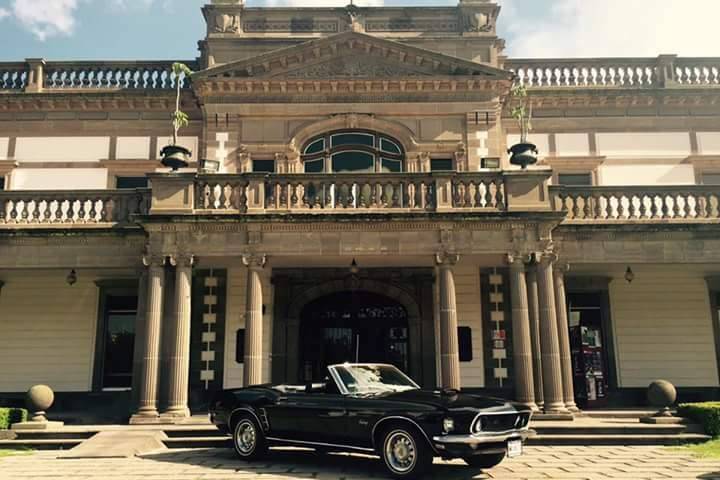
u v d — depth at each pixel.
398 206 15.28
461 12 20.09
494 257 15.66
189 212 15.06
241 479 8.95
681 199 16.69
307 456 11.08
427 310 17.97
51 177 19.41
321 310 18.53
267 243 15.03
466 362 17.77
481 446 8.77
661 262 16.02
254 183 15.34
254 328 14.65
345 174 15.41
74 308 18.72
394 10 20.14
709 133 20.02
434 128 19.02
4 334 18.55
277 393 10.61
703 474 9.21
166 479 8.98
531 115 19.95
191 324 17.89
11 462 10.73
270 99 19.06
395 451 9.09
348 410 9.59
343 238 15.05
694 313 18.75
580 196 16.38
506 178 15.31
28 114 19.81
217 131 18.94
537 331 15.06
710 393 18.33
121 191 16.50
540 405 14.74
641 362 18.52
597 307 18.98
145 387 14.45
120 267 16.23
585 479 8.88
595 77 20.48
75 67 20.39
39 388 13.81
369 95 19.09
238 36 19.75
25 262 16.09
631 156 19.78
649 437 12.50
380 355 18.27
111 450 11.39
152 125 19.78
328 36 18.83
